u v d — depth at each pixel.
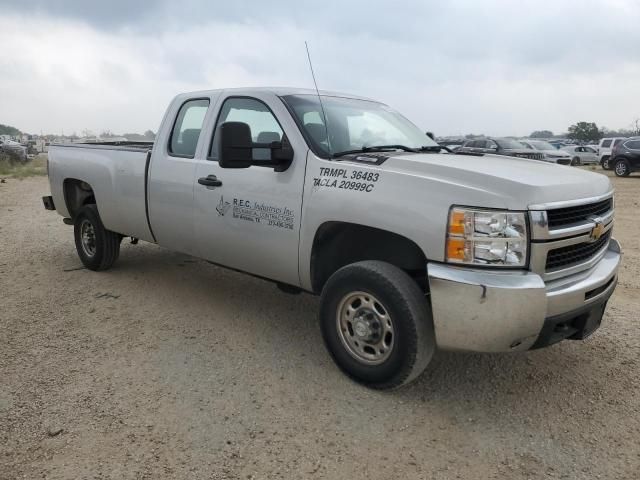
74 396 3.49
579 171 3.89
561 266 3.30
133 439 3.04
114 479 2.72
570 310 3.26
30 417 3.24
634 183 19.98
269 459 2.90
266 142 4.23
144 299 5.41
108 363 3.97
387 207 3.35
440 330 3.18
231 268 4.71
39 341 4.35
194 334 4.53
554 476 2.80
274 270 4.21
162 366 3.93
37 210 11.87
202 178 4.61
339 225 3.73
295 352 4.20
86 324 4.73
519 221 3.04
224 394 3.55
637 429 3.22
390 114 5.04
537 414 3.38
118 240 6.22
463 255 3.08
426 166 3.40
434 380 3.78
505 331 3.04
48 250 7.58
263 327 4.71
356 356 3.65
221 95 4.72
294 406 3.41
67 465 2.81
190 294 5.58
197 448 2.98
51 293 5.57
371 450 2.99
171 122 5.12
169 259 6.96
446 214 3.12
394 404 3.45
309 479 2.76
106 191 5.73
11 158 29.56
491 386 3.71
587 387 3.71
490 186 3.12
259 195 4.14
